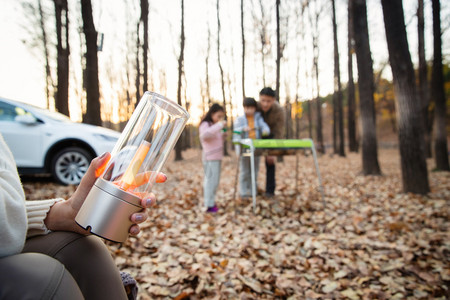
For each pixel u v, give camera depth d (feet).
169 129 2.78
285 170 29.25
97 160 2.42
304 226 10.81
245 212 12.32
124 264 7.27
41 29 43.62
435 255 8.20
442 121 30.53
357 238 9.60
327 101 143.33
